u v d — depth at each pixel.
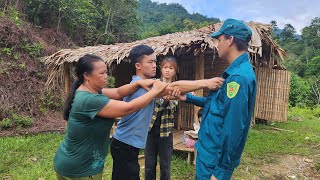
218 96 2.24
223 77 2.27
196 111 5.54
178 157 5.50
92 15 16.31
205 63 7.79
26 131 8.02
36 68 10.97
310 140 7.30
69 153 2.15
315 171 5.22
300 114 13.88
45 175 4.74
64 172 2.18
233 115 2.03
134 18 20.45
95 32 17.44
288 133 8.16
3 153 5.84
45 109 9.88
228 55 2.26
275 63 9.51
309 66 26.42
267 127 9.06
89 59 2.15
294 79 18.62
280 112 9.18
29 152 6.01
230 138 2.04
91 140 2.13
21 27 11.52
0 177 4.70
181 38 5.84
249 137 7.37
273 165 5.46
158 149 3.58
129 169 2.62
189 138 5.30
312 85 21.39
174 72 3.53
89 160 2.17
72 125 2.09
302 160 5.74
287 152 6.18
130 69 8.20
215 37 2.32
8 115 8.84
